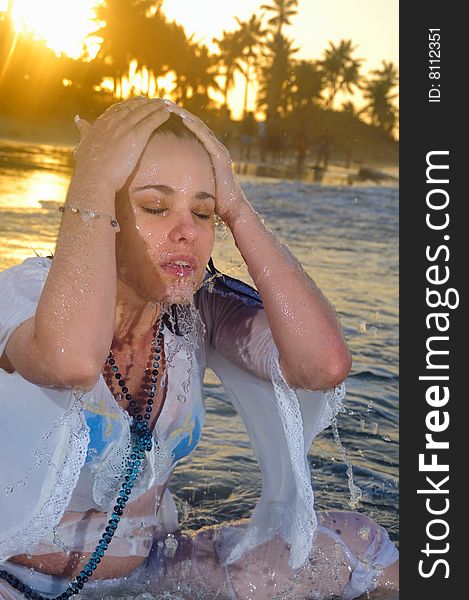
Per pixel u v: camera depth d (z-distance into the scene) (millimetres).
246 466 3574
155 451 2359
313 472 3568
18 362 2072
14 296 2154
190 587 2523
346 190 20312
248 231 2340
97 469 2258
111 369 2291
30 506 2166
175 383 2379
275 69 78562
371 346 5398
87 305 1994
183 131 2207
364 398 4395
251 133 41406
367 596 2627
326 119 78500
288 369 2363
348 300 6719
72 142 39188
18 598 2291
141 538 2455
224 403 4230
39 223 8727
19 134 40688
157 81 67875
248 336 2527
